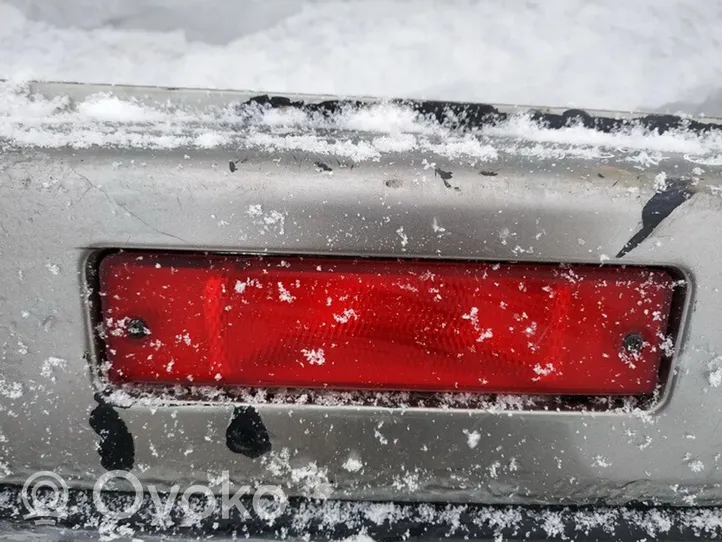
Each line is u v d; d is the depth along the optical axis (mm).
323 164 920
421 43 1201
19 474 1021
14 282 954
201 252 943
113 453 1008
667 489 1039
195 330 969
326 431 1000
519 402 1008
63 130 948
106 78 1174
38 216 934
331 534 1017
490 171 928
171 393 995
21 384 983
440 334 973
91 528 1019
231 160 920
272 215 920
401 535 1018
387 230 923
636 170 940
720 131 1009
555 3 1240
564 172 932
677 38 1247
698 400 1004
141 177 919
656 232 938
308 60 1186
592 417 1006
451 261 944
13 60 1182
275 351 978
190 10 1209
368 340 975
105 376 985
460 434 1007
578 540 1021
